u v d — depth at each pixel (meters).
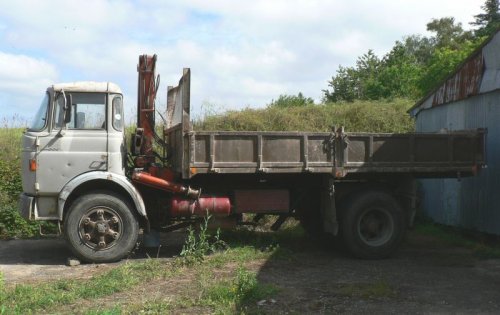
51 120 8.18
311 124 16.55
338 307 5.83
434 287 6.81
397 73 32.88
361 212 8.85
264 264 8.02
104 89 8.35
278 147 8.41
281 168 8.40
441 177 9.71
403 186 9.34
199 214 8.67
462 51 32.22
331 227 8.87
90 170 8.23
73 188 8.08
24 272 7.60
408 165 8.89
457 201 11.41
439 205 12.27
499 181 9.86
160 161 9.15
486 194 10.29
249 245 9.04
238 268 7.17
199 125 15.68
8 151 13.42
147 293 6.23
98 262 8.13
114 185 8.42
